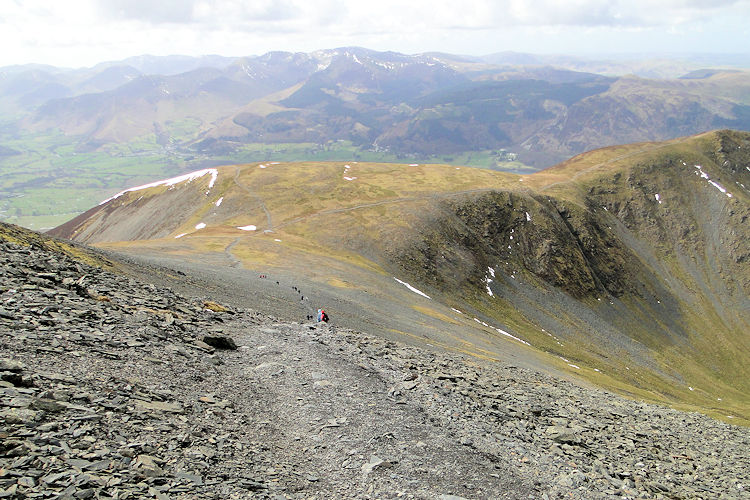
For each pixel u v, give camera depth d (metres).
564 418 30.00
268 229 148.12
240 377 23.12
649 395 91.12
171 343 23.84
